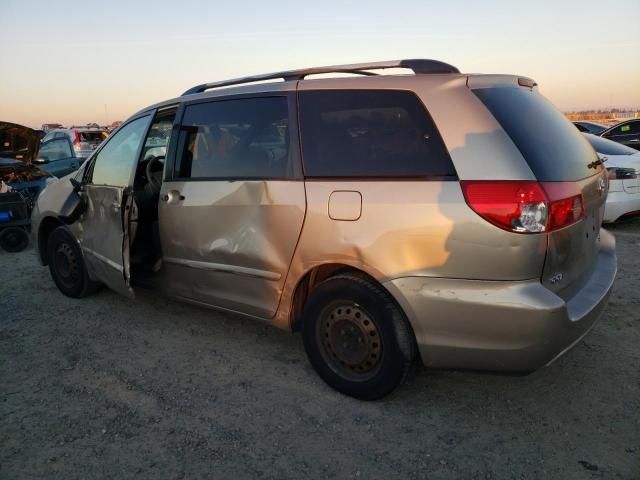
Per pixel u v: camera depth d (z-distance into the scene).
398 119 2.74
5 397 3.15
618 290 4.61
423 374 3.28
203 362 3.55
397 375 2.77
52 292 5.06
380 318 2.76
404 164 2.67
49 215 4.71
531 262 2.39
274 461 2.52
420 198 2.57
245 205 3.21
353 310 2.88
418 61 2.88
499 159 2.45
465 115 2.58
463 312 2.50
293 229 2.98
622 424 2.72
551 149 2.66
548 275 2.47
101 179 4.42
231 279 3.38
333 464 2.49
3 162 8.39
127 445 2.67
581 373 3.24
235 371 3.41
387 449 2.58
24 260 6.48
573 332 2.51
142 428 2.81
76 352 3.75
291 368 3.43
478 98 2.62
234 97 3.40
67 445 2.68
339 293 2.88
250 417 2.88
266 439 2.69
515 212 2.37
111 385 3.27
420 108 2.69
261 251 3.16
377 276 2.69
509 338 2.44
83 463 2.54
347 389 3.00
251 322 4.19
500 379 3.20
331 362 3.06
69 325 4.23
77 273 4.70
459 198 2.47
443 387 3.13
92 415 2.94
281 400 3.04
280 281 3.11
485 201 2.41
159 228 3.76
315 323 3.04
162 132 4.03
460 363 2.61
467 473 2.40
